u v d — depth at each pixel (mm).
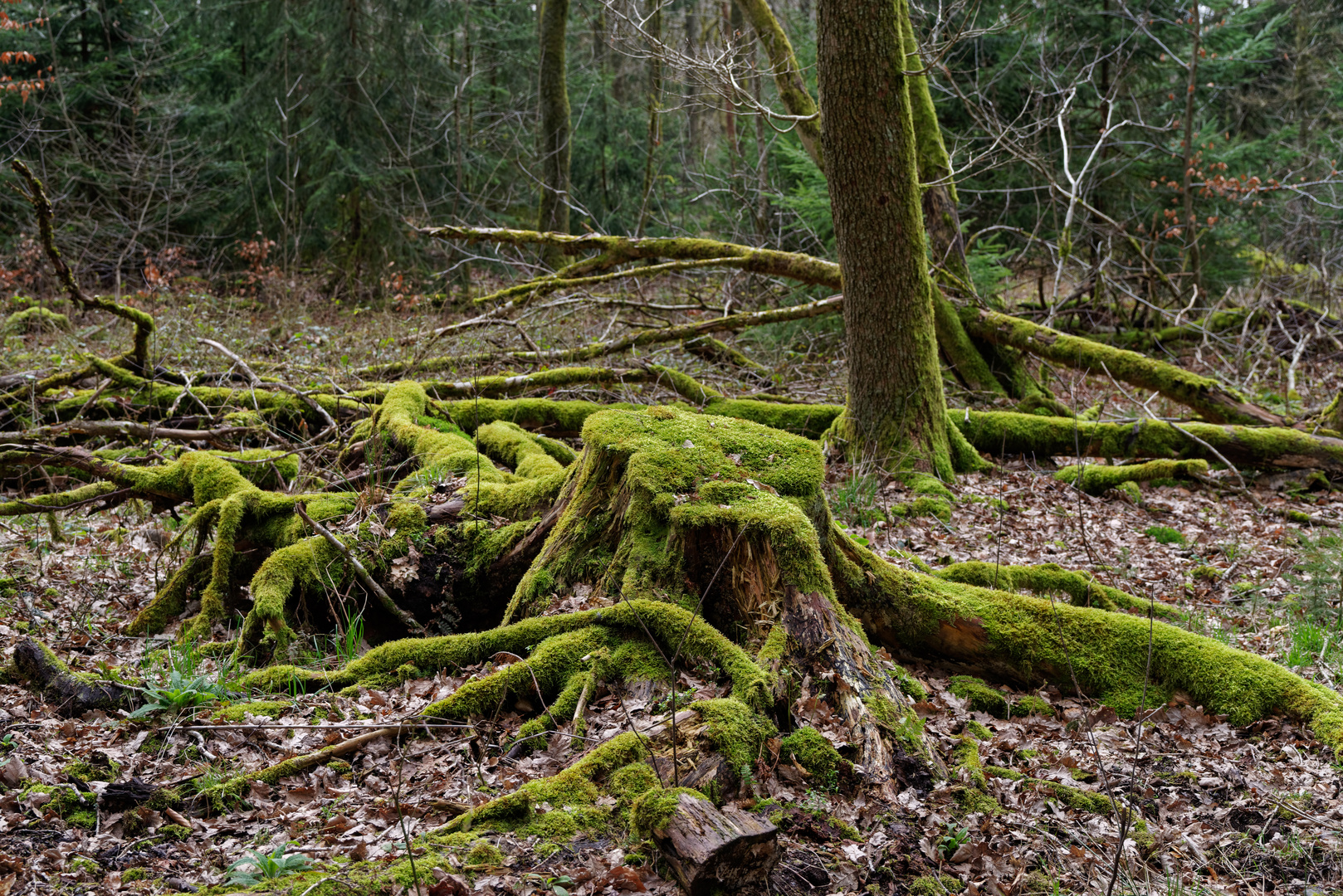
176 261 19031
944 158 11648
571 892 2918
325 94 20094
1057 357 10594
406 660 4465
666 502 4422
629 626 4199
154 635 5453
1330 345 13969
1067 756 4062
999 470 9328
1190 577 6805
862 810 3480
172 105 21344
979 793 3648
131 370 9305
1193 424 9578
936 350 8922
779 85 12023
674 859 2959
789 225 15312
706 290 14711
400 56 20562
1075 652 4641
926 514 7910
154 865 3057
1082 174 13891
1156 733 4348
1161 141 17562
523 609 4809
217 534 5645
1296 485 9328
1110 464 9789
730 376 11594
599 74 25344
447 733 3912
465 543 5305
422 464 6629
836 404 10414
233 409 9133
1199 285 15953
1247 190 15359
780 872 3100
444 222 20047
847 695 3869
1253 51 17750
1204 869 3410
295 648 4980
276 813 3387
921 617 4754
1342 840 3502
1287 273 16625
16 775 3416
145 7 22250
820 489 4770
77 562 6637
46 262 16969
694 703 3709
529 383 9898
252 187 20547
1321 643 5359
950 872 3242
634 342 10547
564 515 4945
